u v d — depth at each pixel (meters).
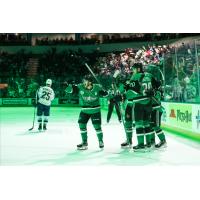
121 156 6.62
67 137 9.05
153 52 13.29
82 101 7.08
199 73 9.02
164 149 7.32
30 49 27.23
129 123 7.21
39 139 8.71
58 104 24.84
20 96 24.64
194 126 8.44
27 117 15.60
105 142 8.21
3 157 6.55
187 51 10.40
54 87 24.89
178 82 10.17
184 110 9.05
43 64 26.91
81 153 6.91
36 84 24.75
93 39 26.27
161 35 22.17
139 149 6.94
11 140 8.52
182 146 7.73
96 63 24.61
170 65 10.67
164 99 10.79
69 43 26.89
